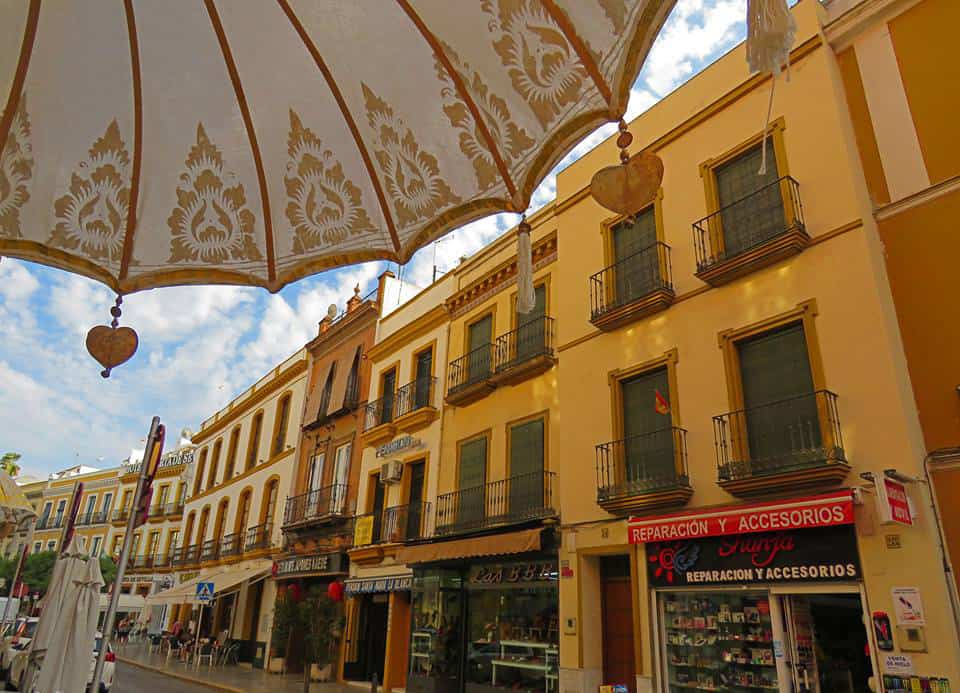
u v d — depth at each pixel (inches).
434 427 714.8
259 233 118.2
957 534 314.2
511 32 92.6
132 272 117.6
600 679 453.1
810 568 347.3
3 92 101.8
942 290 354.3
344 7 99.9
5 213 109.3
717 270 430.6
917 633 305.0
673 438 436.8
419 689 600.4
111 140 111.1
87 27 101.3
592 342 522.6
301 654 887.1
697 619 403.2
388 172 111.9
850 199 385.7
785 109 435.5
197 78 108.4
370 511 785.6
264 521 1061.8
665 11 80.3
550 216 638.5
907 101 392.8
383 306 915.4
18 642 610.5
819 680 344.5
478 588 575.8
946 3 389.7
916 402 348.8
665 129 514.6
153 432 236.7
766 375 404.2
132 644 1427.2
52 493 2208.4
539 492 545.6
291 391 1119.0
